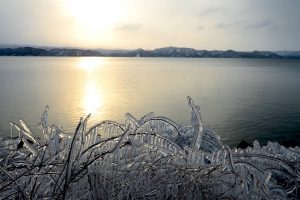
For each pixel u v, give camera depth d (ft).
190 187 12.79
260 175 14.58
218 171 13.82
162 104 180.55
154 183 12.75
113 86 302.25
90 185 12.23
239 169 14.62
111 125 16.98
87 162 12.32
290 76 453.17
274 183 15.93
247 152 18.28
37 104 173.17
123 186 12.46
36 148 15.58
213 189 13.29
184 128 20.74
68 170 11.10
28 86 282.97
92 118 140.87
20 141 17.21
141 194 12.45
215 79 390.63
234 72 574.56
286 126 121.08
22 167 13.66
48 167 13.44
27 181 12.66
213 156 14.89
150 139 15.55
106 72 586.45
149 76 460.55
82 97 212.84
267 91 248.32
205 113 148.66
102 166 12.96
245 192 13.30
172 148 15.58
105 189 11.98
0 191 11.27
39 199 11.87
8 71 520.01
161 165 13.39
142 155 14.35
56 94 227.20
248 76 451.53
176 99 201.16
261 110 156.04
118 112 157.89
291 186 16.25
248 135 109.29
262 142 101.14
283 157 18.42
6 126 115.34
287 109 158.40
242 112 150.82
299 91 249.14
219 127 120.47
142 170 13.00
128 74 515.50
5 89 252.01
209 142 19.13
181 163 14.47
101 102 191.21
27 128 16.85
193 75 478.18
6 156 14.62
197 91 248.73
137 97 214.28
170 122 19.61
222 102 184.34
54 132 17.01
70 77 428.15
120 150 13.91
